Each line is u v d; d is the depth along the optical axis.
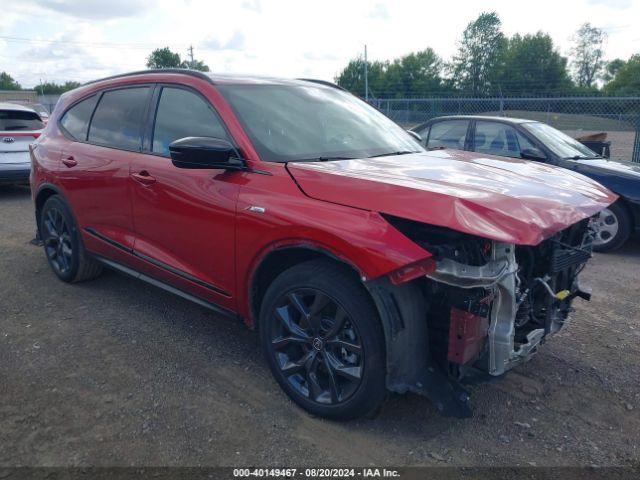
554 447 2.94
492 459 2.83
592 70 84.94
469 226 2.53
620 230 6.73
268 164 3.26
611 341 4.21
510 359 2.85
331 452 2.85
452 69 69.56
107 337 4.07
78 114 4.88
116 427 3.01
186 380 3.49
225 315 3.61
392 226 2.71
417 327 2.79
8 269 5.56
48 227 5.16
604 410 3.29
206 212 3.45
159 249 3.94
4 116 9.69
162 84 4.05
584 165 6.92
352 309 2.82
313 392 3.09
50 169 4.88
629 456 2.88
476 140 8.14
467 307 2.68
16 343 3.96
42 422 3.04
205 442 2.90
